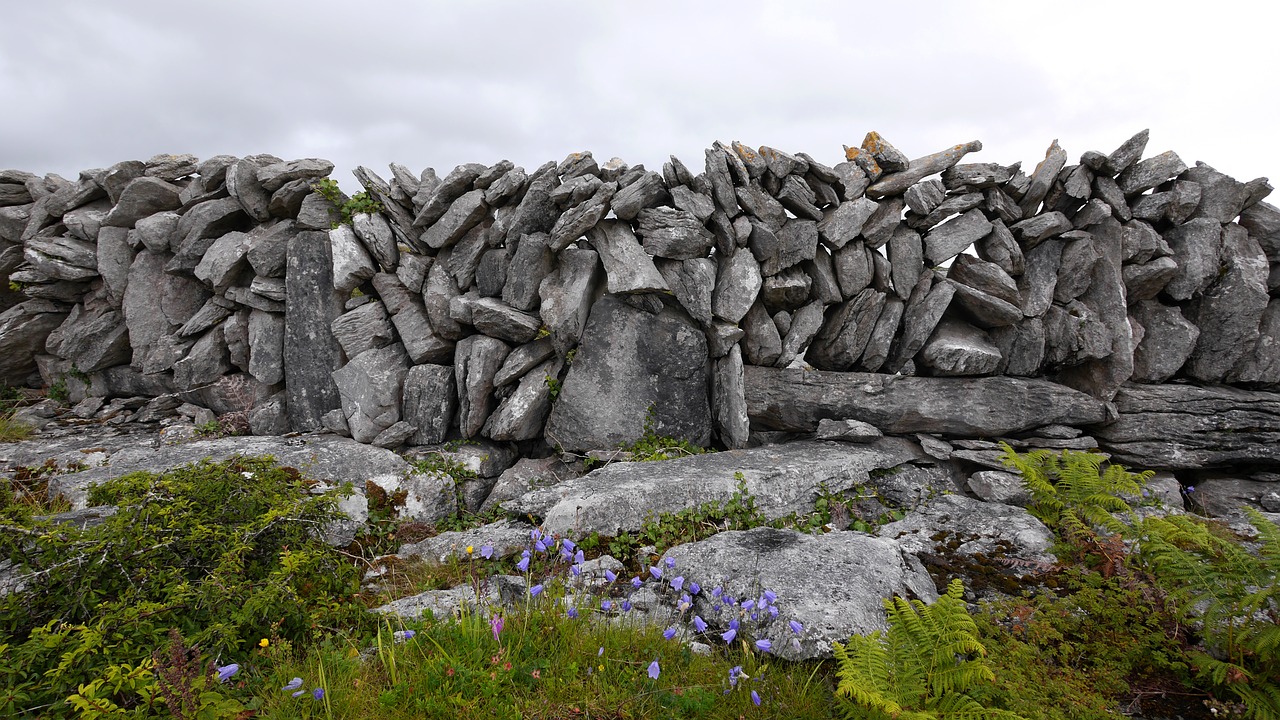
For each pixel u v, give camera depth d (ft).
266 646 10.83
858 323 21.84
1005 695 10.44
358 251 22.61
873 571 14.07
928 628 10.87
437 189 21.88
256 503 14.38
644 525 16.98
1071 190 21.57
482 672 10.16
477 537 16.85
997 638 12.57
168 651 9.43
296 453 20.94
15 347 27.96
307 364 23.57
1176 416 21.49
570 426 21.58
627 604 13.38
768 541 15.55
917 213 21.47
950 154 21.36
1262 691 10.71
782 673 11.23
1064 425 21.58
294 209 24.31
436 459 21.45
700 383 21.85
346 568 13.96
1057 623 12.64
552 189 21.38
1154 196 21.79
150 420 25.66
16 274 26.96
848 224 21.15
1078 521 15.79
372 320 22.88
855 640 10.47
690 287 21.13
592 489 17.44
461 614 11.59
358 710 9.80
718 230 21.24
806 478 19.26
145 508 12.71
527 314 21.54
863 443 22.02
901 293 21.77
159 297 25.98
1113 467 18.02
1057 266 21.90
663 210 20.79
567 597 13.52
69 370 27.61
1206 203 22.16
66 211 27.63
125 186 26.00
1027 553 16.12
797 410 22.40
